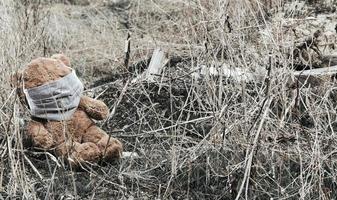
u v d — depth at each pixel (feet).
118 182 15.21
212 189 15.03
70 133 15.66
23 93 15.64
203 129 16.38
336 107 16.47
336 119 16.08
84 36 26.96
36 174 15.40
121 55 24.58
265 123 15.39
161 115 17.39
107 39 26.30
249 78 17.10
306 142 15.65
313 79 18.02
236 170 14.60
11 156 14.46
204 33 18.10
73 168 15.39
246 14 20.10
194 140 16.39
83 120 15.76
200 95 16.89
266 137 15.21
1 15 19.89
